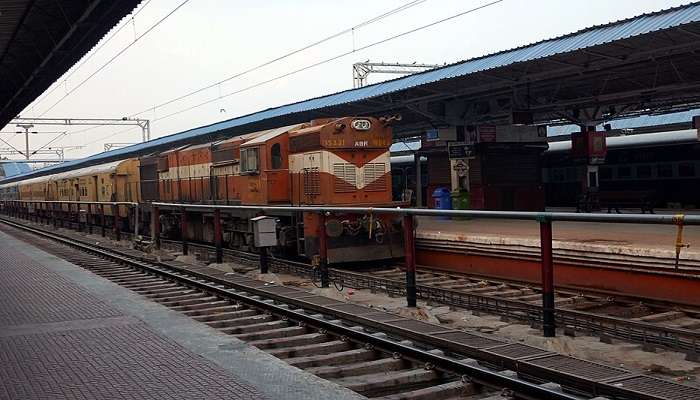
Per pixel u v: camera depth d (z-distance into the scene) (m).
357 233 16.42
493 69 17.06
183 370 6.71
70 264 17.08
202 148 22.62
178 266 17.44
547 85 21.33
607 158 32.28
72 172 40.41
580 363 6.88
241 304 11.63
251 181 18.80
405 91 20.78
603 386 6.07
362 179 16.89
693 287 10.41
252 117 33.16
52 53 21.78
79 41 20.62
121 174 30.41
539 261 13.36
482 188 21.98
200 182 22.78
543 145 22.89
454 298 11.49
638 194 23.67
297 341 8.80
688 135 27.34
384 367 7.47
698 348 7.86
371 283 13.59
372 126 17.08
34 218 46.81
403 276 15.19
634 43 14.72
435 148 23.50
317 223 16.28
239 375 6.48
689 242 12.31
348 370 7.28
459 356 7.69
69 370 6.84
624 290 11.66
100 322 9.30
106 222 32.41
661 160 29.11
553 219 8.17
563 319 9.47
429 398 6.33
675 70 18.39
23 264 17.28
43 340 8.23
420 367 7.39
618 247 11.68
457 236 15.70
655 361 7.84
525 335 9.11
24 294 12.14
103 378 6.52
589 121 24.75
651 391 5.91
